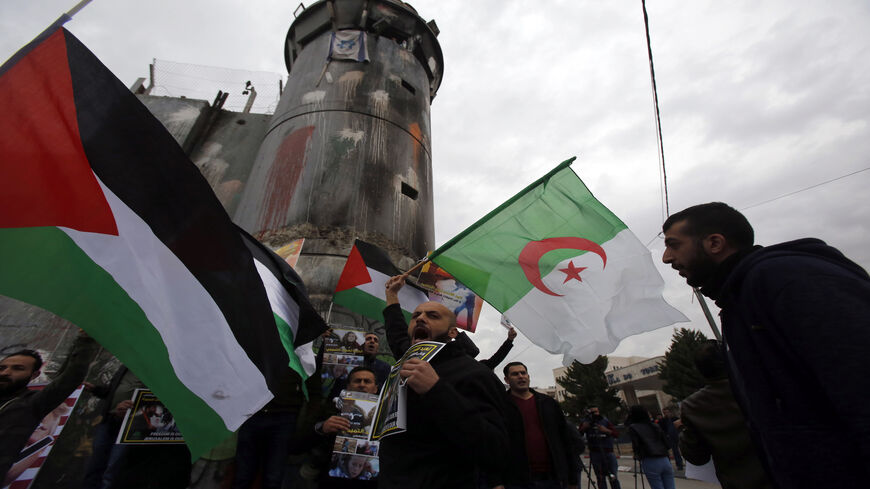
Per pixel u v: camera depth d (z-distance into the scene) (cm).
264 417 441
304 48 1634
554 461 452
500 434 191
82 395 630
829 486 114
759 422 140
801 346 117
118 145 259
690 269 177
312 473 429
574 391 4538
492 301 436
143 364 236
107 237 245
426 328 271
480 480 423
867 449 95
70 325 774
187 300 264
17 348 727
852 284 119
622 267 426
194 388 247
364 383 446
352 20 1559
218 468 519
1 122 229
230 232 294
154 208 264
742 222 171
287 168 1107
